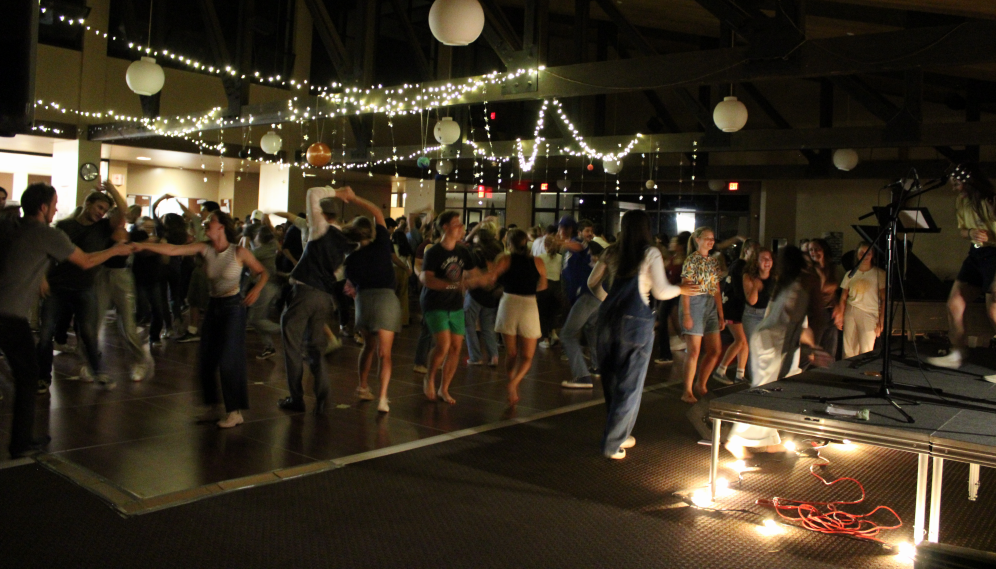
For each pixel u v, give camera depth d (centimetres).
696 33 1756
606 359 523
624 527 402
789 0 770
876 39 739
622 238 514
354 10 2067
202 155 1833
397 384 768
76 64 1620
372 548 361
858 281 771
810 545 385
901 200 471
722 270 849
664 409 701
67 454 486
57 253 471
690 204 2156
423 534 381
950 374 586
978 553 297
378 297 631
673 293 508
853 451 573
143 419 582
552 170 2181
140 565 331
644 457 536
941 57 712
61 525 372
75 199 1652
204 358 575
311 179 2061
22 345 467
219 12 1830
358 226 623
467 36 584
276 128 1920
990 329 1027
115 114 1691
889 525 416
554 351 1062
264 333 886
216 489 432
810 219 2002
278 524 386
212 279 562
